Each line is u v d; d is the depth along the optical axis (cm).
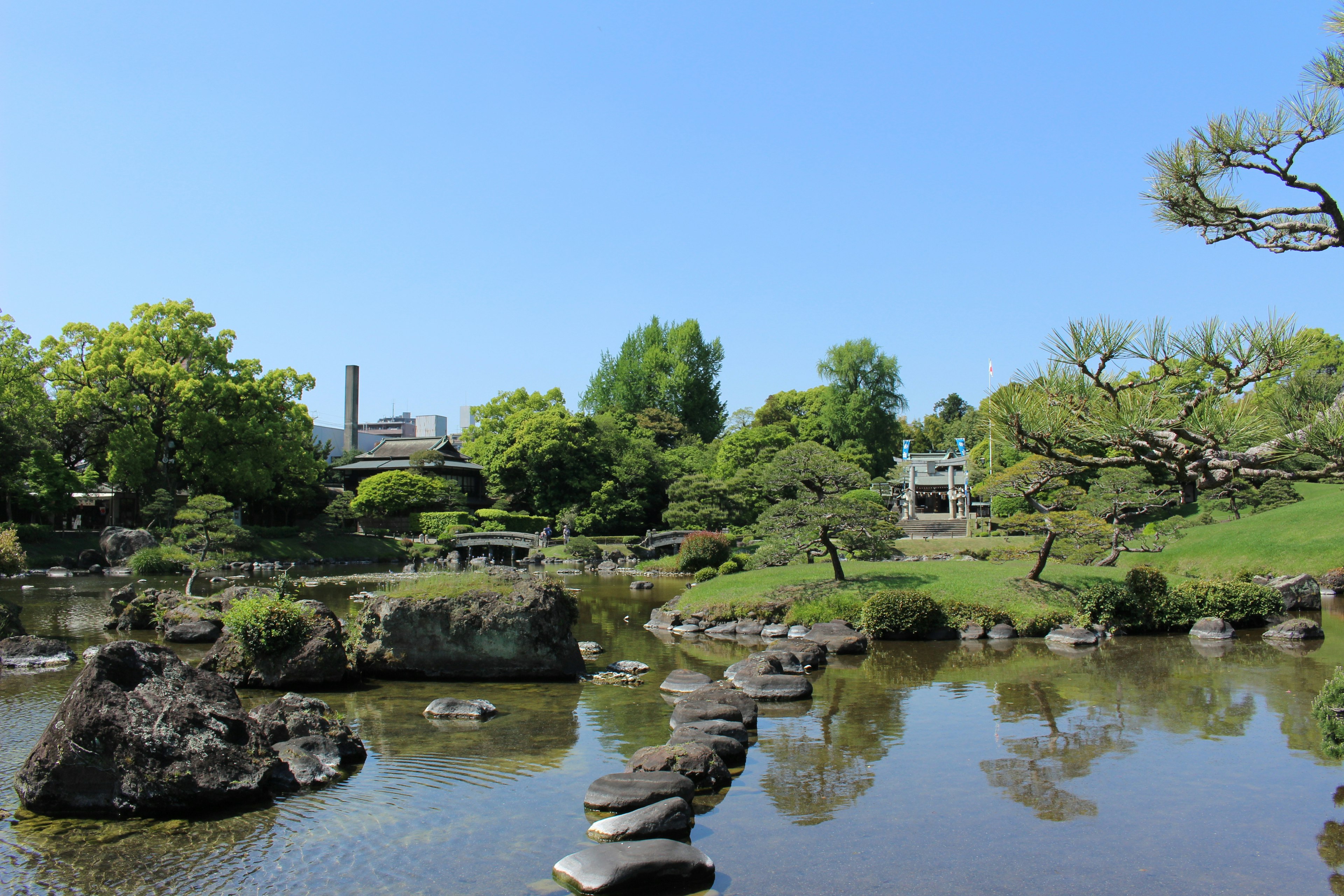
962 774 1186
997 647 2334
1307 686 1745
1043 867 873
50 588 3784
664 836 956
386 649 1891
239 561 4638
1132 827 978
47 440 5528
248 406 5662
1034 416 844
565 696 1716
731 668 1878
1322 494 4462
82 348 5469
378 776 1180
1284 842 929
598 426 7688
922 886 833
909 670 2000
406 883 838
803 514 2755
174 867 873
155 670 1106
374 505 6550
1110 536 2942
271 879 847
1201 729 1405
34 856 902
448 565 4575
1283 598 2723
